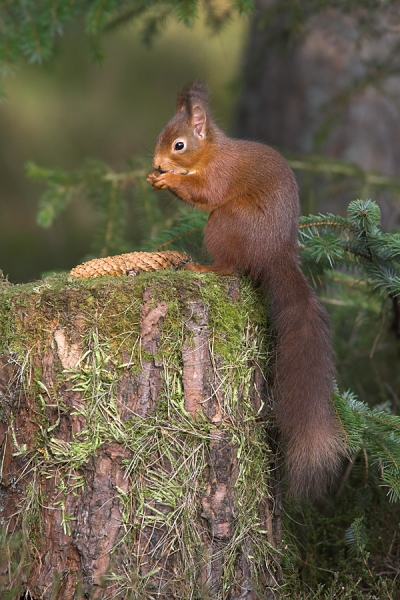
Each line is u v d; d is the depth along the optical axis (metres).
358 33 11.90
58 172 9.66
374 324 9.21
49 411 5.73
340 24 12.09
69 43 16.08
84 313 5.67
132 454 5.65
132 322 5.68
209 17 9.43
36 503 5.77
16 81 17.53
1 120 17.47
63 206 9.55
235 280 6.07
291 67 12.72
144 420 5.68
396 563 6.76
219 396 5.80
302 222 7.25
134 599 5.54
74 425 5.68
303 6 10.61
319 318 6.25
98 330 5.67
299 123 12.71
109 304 5.68
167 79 18.89
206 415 5.75
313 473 5.98
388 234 6.89
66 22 8.85
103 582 5.52
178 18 8.23
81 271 6.38
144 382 5.67
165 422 5.69
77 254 15.84
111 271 6.37
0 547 5.71
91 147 17.59
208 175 6.52
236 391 5.90
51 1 8.58
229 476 5.82
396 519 7.09
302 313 6.18
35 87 17.75
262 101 13.09
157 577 5.65
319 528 7.02
